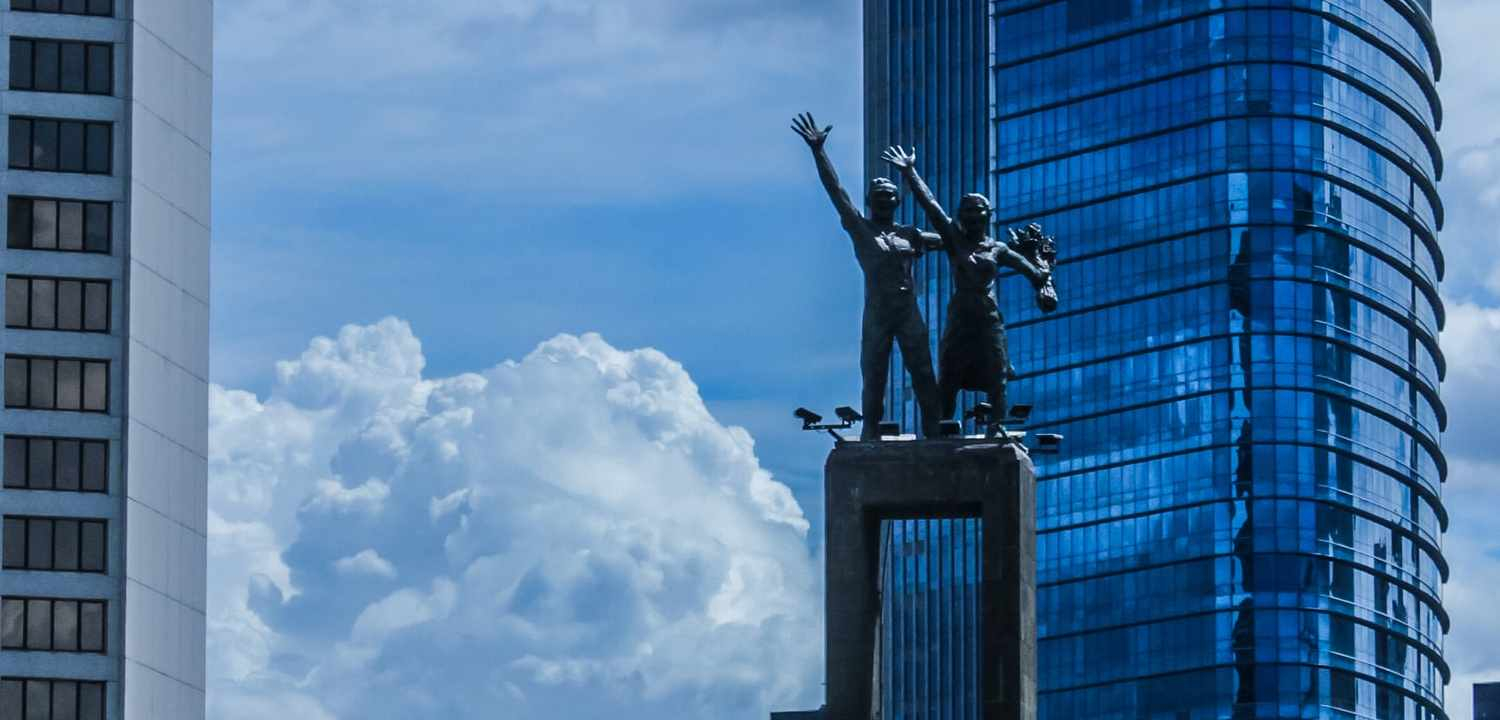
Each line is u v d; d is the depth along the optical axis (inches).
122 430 7406.5
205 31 7819.9
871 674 4357.8
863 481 4382.4
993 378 4466.0
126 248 7480.3
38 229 7455.7
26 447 7357.3
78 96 7519.7
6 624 7263.8
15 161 7465.6
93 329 7445.9
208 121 7815.0
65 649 7288.4
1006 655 4340.6
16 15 7514.8
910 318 4471.0
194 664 7578.7
